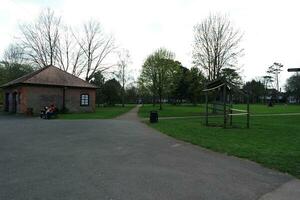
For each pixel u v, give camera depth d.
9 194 5.93
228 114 22.78
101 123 22.09
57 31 51.19
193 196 5.99
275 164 8.98
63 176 7.30
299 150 11.30
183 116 34.00
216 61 38.50
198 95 72.38
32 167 8.22
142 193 6.09
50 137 14.31
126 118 29.12
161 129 18.56
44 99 35.75
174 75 52.53
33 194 5.93
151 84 51.50
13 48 63.00
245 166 8.80
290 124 23.41
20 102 35.16
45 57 50.66
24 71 59.62
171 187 6.55
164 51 53.53
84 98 39.50
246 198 5.99
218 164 9.00
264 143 13.09
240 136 15.51
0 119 26.80
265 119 29.11
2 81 57.19
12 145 11.93
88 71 53.25
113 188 6.39
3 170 7.87
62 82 37.31
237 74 40.44
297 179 7.50
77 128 18.38
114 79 70.31
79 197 5.79
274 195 6.23
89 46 53.03
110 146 11.88
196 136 15.32
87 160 9.20
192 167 8.53
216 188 6.57
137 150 11.08
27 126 19.53
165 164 8.84
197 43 42.50
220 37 38.62
